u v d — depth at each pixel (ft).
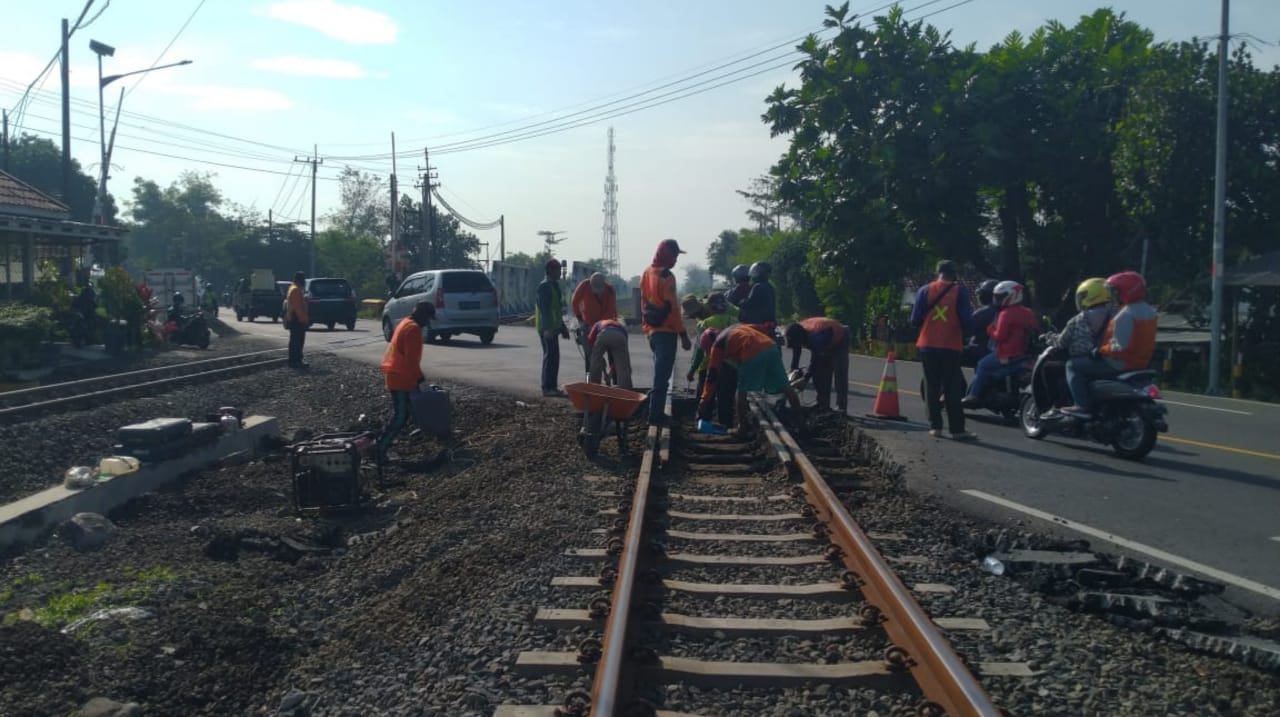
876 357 95.14
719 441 34.91
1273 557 21.93
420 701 14.58
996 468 31.83
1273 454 35.01
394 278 147.13
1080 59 86.89
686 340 36.22
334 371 61.26
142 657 17.31
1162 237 80.07
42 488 31.63
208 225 376.07
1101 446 36.22
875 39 87.40
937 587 19.12
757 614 17.66
